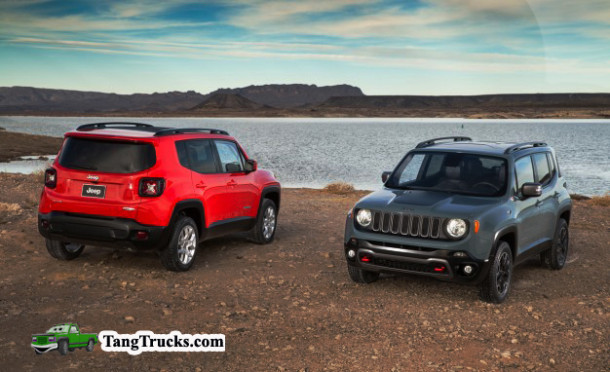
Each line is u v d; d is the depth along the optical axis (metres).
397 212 6.14
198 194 7.21
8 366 4.13
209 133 7.81
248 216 8.52
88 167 6.69
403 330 5.23
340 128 167.50
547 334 5.22
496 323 5.51
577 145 71.69
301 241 9.42
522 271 7.84
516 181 6.71
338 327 5.28
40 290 6.12
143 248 6.61
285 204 13.87
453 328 5.32
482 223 5.91
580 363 4.53
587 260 8.59
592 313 5.91
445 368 4.35
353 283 6.90
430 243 5.93
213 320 5.37
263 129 155.38
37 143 60.19
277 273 7.25
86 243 6.73
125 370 4.16
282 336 4.99
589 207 14.45
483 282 6.09
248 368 4.27
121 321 5.23
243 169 8.52
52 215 6.77
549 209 7.44
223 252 8.39
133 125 7.67
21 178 17.11
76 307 5.58
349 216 6.52
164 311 5.54
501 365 4.44
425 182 6.96
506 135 110.19
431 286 6.84
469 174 6.80
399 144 72.56
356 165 39.44
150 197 6.54
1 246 8.02
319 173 33.09
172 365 4.28
